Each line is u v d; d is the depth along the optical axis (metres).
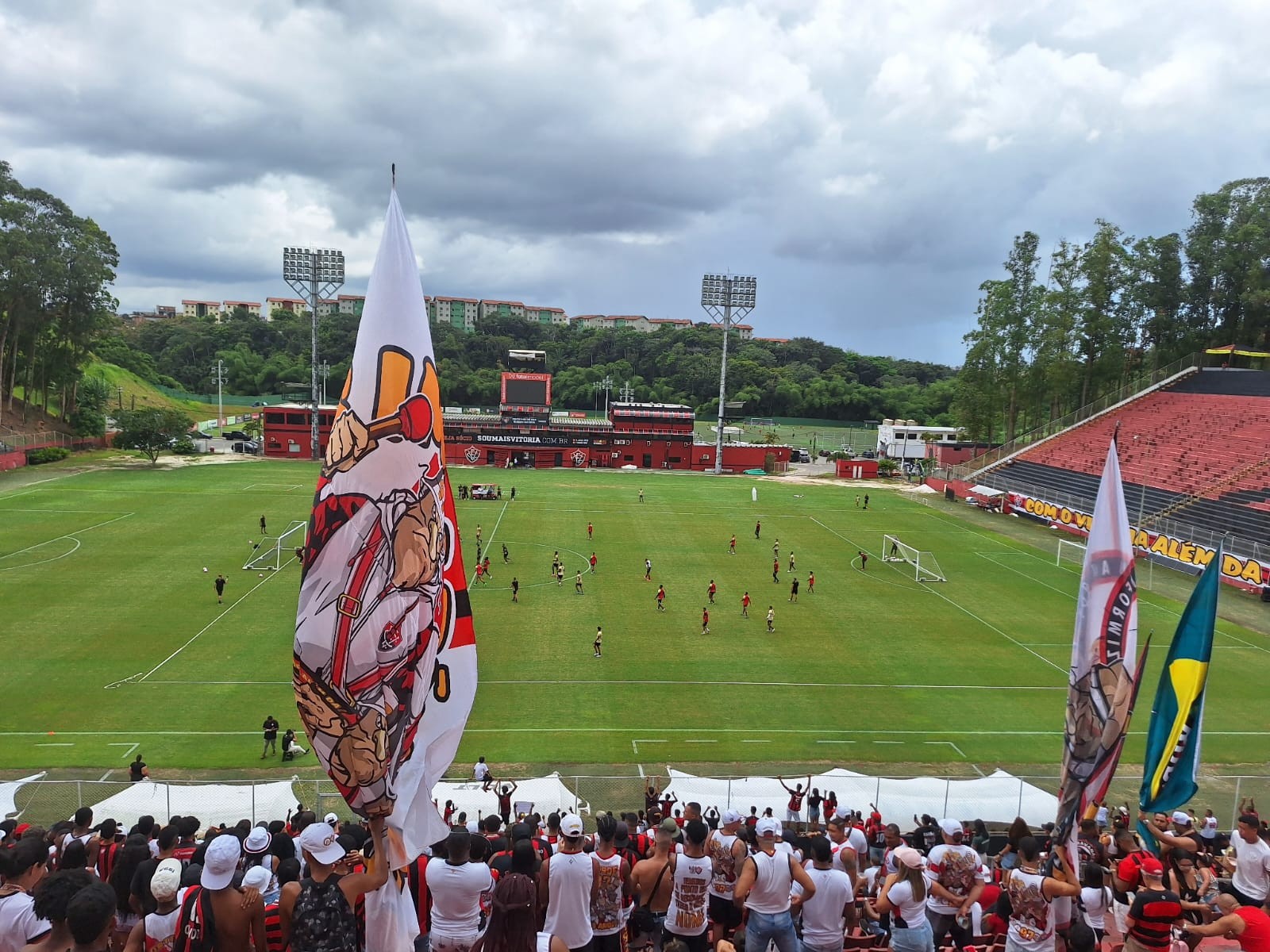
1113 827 19.88
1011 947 11.08
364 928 9.30
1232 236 89.31
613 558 60.56
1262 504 60.81
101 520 66.00
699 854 10.70
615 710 34.31
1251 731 33.50
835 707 35.31
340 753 8.76
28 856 8.94
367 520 8.75
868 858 17.27
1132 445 81.12
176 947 8.26
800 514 80.88
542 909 11.07
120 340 181.88
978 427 111.19
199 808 23.22
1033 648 43.25
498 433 115.81
